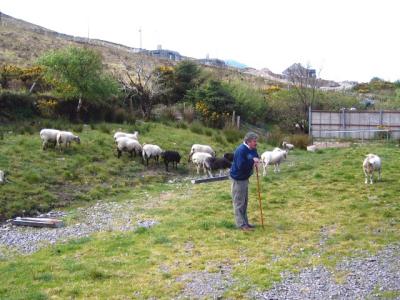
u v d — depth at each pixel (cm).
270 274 843
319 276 827
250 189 1515
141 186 1736
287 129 3775
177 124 2919
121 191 1658
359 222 1139
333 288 775
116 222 1255
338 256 921
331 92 4644
